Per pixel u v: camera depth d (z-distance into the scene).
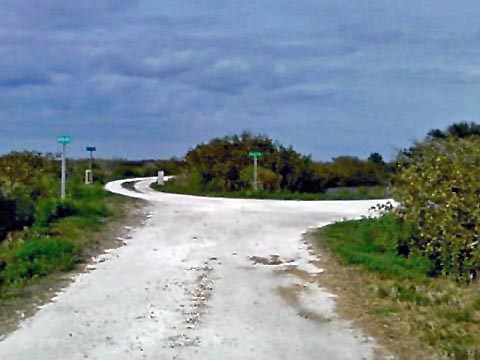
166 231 16.66
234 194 28.88
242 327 8.72
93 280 11.29
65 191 20.69
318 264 12.82
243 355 7.65
